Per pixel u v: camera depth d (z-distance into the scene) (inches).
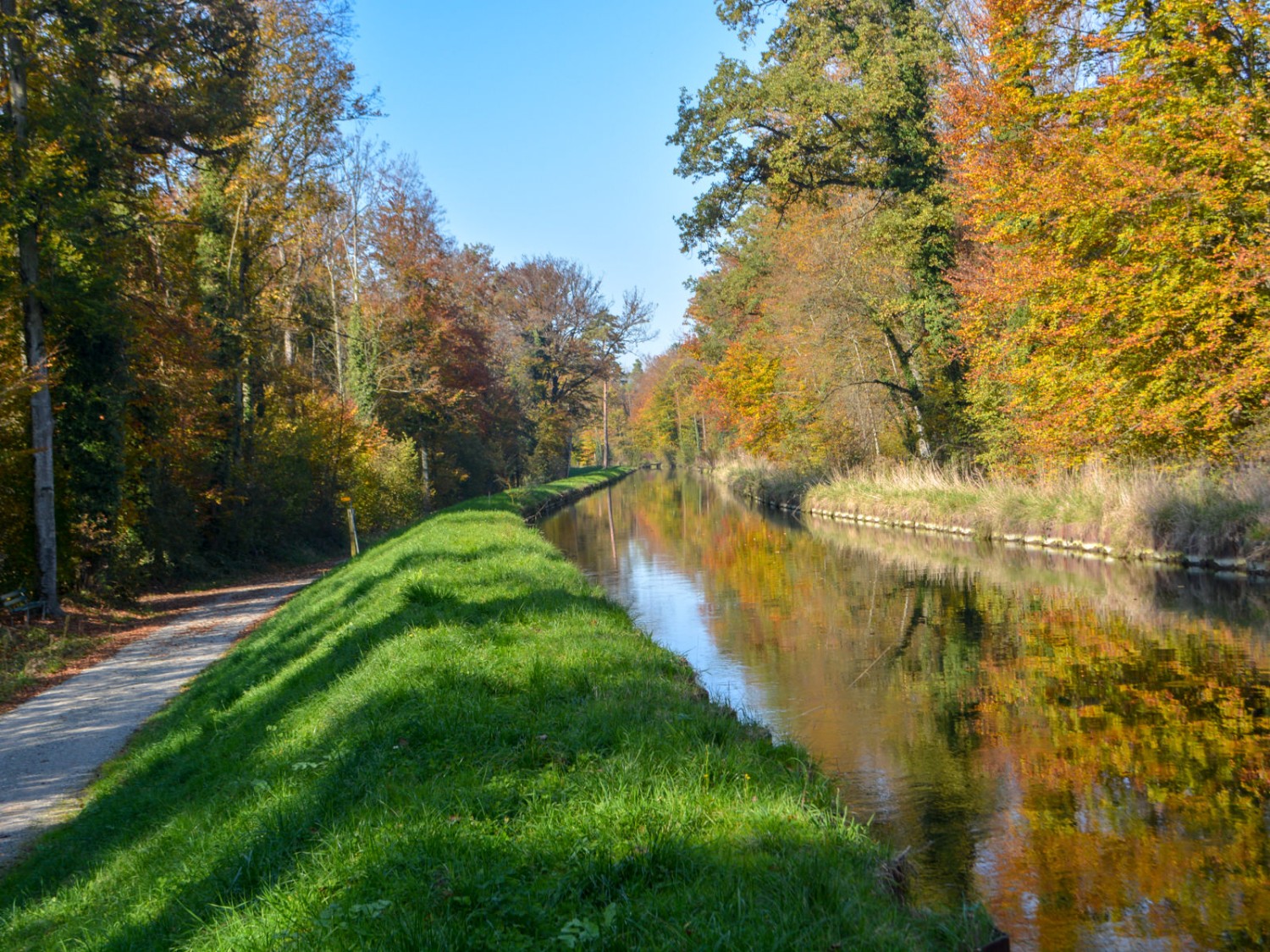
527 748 209.3
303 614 534.3
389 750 216.5
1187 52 585.0
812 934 125.6
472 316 1798.7
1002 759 296.7
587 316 2568.9
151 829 239.3
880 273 1132.5
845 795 273.7
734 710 310.3
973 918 153.8
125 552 735.7
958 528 957.2
